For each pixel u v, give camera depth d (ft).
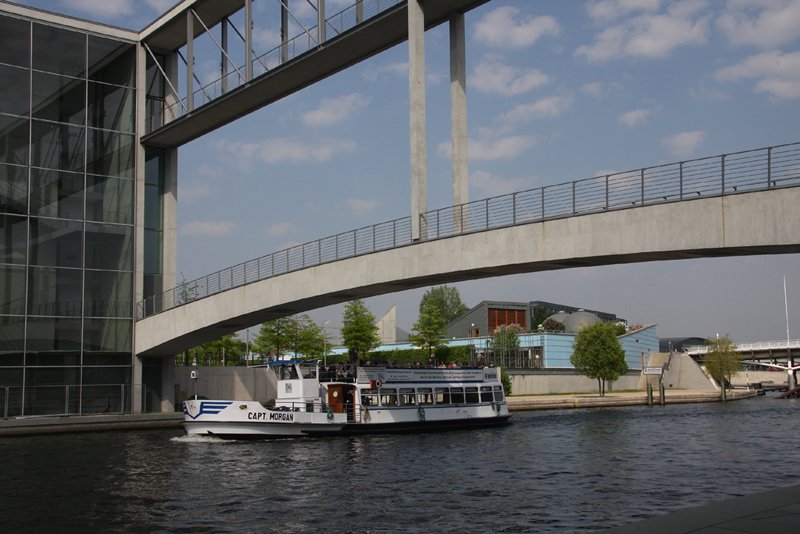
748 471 91.71
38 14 150.20
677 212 88.79
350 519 64.59
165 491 77.66
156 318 155.53
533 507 69.15
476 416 148.46
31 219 146.00
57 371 147.23
